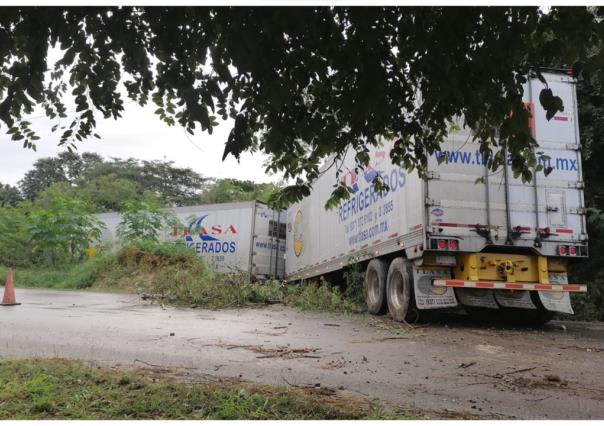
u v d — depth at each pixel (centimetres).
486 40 385
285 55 383
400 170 1066
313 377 557
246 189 5184
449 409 449
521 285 972
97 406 402
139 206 2411
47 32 382
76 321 969
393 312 1076
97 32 396
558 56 390
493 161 543
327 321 1056
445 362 663
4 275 2342
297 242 1956
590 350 782
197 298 1365
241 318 1093
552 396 508
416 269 1004
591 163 1482
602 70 386
